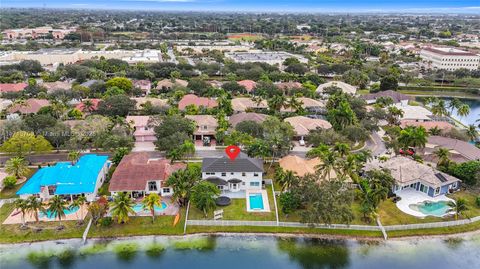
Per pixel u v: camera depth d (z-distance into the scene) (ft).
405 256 208.03
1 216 230.27
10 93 474.08
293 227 226.38
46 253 204.64
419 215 237.25
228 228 225.56
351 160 251.19
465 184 273.33
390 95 520.01
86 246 210.59
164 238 218.38
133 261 200.64
